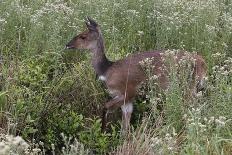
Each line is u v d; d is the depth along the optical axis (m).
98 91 9.23
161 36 10.48
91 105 8.98
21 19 10.44
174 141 7.10
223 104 7.75
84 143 8.09
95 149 8.08
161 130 7.61
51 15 10.47
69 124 8.42
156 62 8.73
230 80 8.65
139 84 8.77
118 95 8.84
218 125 7.06
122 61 8.91
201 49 10.39
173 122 7.80
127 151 7.36
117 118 9.21
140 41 10.65
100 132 8.36
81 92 8.99
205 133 7.23
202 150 6.71
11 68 9.05
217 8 11.73
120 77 8.77
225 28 10.89
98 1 11.48
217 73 8.46
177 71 8.62
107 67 8.96
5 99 8.20
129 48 10.62
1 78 8.80
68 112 8.62
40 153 7.80
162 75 8.66
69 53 10.18
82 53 10.21
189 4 11.97
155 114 8.16
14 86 8.59
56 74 9.05
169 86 8.18
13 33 10.35
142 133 7.70
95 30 9.03
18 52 9.93
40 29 10.03
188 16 11.31
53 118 8.42
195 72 8.67
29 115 8.10
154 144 7.03
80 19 11.24
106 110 8.79
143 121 7.95
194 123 6.90
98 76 9.07
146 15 11.47
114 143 8.20
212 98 8.04
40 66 9.39
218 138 7.16
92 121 8.63
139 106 9.03
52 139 8.19
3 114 8.05
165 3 11.65
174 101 7.93
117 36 10.54
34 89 8.82
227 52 10.56
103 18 11.01
